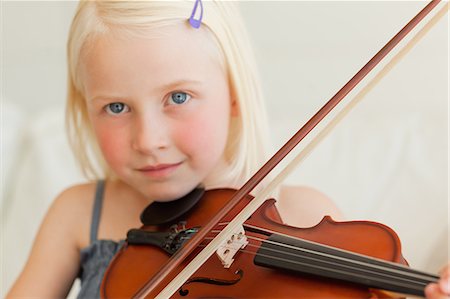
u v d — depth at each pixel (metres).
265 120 1.06
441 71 1.48
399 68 1.49
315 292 0.84
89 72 0.94
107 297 0.94
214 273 0.90
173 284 0.88
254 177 0.93
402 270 0.81
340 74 1.53
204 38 0.96
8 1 1.68
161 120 0.94
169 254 0.96
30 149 1.61
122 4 0.93
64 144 1.58
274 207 0.95
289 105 1.53
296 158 0.93
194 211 0.99
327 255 0.85
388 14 1.50
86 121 1.10
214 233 0.95
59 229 1.09
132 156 0.96
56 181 1.52
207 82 0.95
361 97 0.94
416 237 1.28
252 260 0.89
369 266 0.83
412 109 1.48
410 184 1.35
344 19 1.52
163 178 0.96
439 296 0.76
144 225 0.99
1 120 1.63
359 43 1.53
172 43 0.93
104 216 1.08
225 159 1.04
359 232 0.87
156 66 0.93
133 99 0.94
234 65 0.99
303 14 1.53
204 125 0.95
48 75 1.75
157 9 0.93
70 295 1.35
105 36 0.93
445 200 1.31
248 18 1.54
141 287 0.92
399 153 1.39
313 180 1.37
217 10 0.97
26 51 1.74
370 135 1.43
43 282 1.07
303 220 1.06
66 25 1.71
